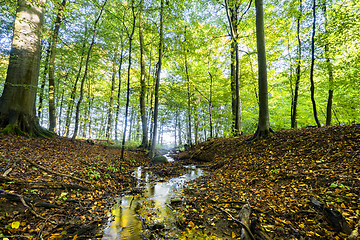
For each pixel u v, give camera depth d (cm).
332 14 966
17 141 771
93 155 1048
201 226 361
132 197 567
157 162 1259
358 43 1038
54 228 339
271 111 1952
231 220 368
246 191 507
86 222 381
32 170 499
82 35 1497
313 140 666
